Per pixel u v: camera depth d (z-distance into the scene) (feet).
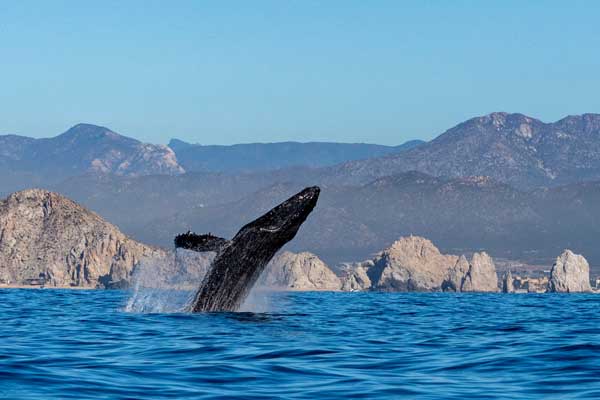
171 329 203.92
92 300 416.87
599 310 402.11
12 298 452.76
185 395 128.36
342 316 277.64
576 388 135.23
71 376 140.36
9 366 147.95
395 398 128.77
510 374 148.97
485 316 321.11
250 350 170.09
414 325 252.21
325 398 128.47
